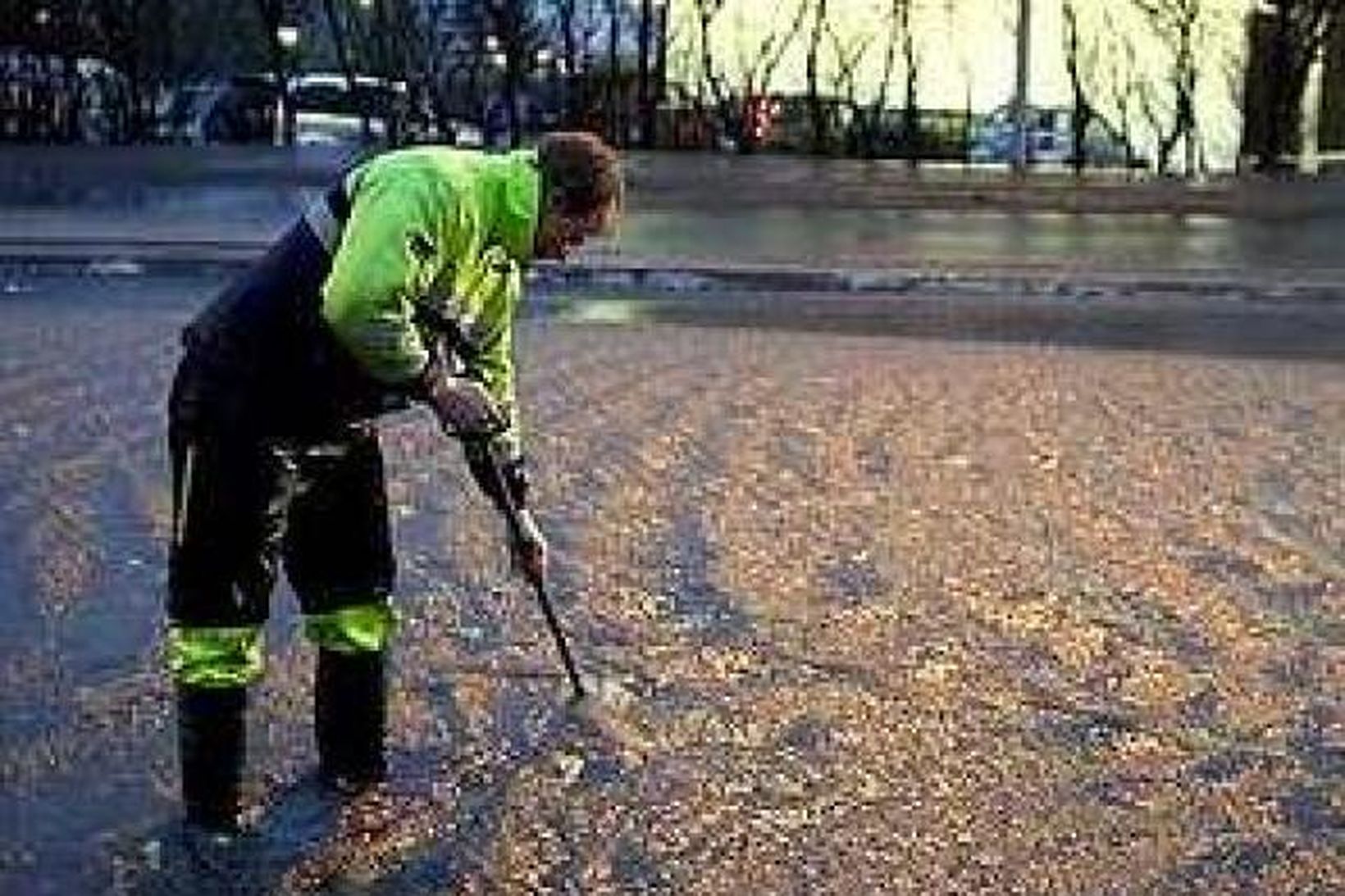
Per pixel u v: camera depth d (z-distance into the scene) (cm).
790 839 507
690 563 763
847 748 570
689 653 652
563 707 598
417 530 805
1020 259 2170
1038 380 1294
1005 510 870
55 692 601
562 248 502
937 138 3022
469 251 490
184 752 504
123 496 855
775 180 2589
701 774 548
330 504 523
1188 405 1198
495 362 521
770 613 698
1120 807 532
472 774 544
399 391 492
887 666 642
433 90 2942
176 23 3011
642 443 1004
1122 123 2998
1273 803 536
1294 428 1115
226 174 2588
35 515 819
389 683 614
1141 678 635
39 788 527
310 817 512
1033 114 3002
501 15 2900
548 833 507
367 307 470
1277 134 3034
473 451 547
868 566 765
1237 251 2308
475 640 660
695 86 2988
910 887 482
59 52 2895
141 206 2420
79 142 2883
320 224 491
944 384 1257
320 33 3159
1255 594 739
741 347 1434
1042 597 727
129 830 502
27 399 1092
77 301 1648
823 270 2005
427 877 480
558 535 802
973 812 527
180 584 499
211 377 489
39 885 470
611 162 498
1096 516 864
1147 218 2564
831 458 979
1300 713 605
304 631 608
